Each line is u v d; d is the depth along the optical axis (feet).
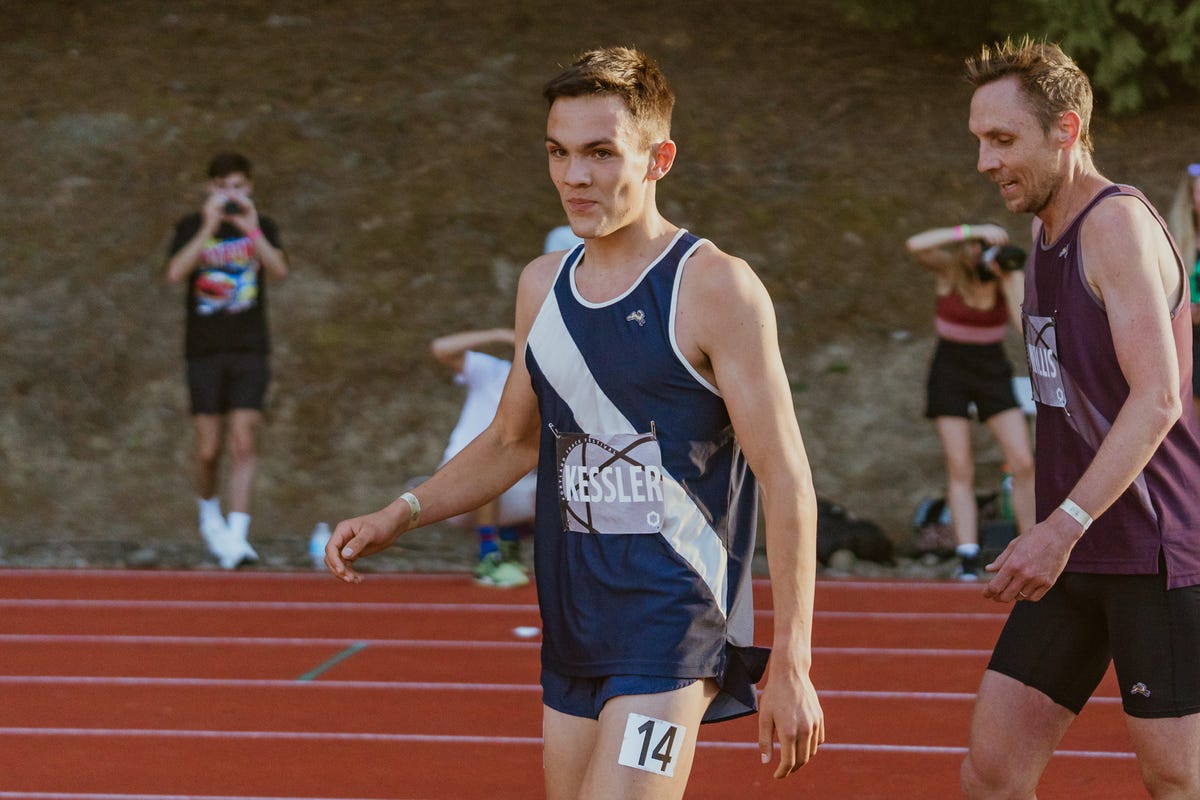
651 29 146.72
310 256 120.26
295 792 48.78
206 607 76.59
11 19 152.35
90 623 73.41
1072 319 30.32
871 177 124.88
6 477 103.24
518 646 68.23
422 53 143.13
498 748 53.36
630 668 26.63
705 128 131.13
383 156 129.49
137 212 123.85
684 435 26.81
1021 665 32.07
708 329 26.40
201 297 82.48
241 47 145.18
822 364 109.70
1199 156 124.57
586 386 27.07
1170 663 30.42
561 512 27.63
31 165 128.98
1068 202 30.66
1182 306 30.35
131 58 143.54
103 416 108.27
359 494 102.58
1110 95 130.41
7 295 117.08
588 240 27.20
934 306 113.70
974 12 137.59
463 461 30.68
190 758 52.47
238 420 83.46
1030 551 28.89
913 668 63.77
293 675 63.57
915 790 48.16
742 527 28.09
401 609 75.77
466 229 122.11
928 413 78.28
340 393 109.81
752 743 53.21
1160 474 30.27
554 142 26.63
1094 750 51.75
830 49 143.13
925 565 84.17
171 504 100.63
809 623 26.37
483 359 74.23
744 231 120.47
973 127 30.94
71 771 51.11
